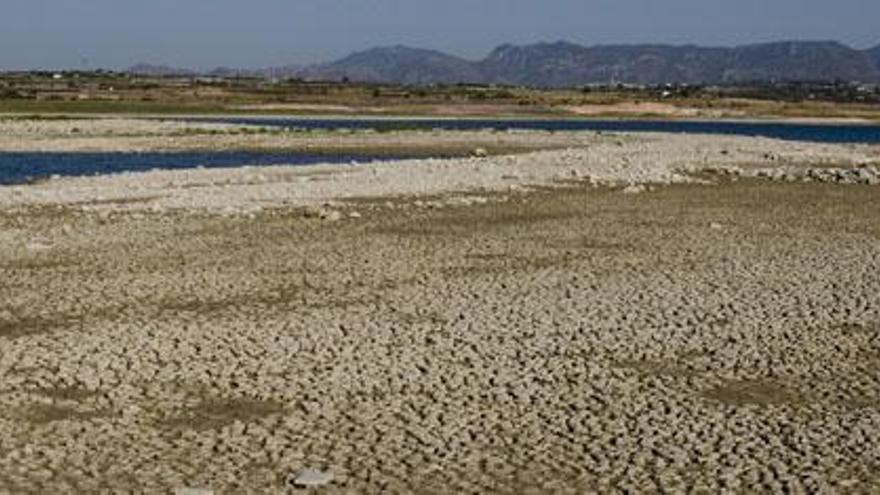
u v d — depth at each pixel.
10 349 17.70
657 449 13.56
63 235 29.33
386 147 78.69
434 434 14.06
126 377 16.28
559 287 22.70
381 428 14.26
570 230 30.89
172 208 34.81
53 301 21.27
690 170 51.47
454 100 173.50
